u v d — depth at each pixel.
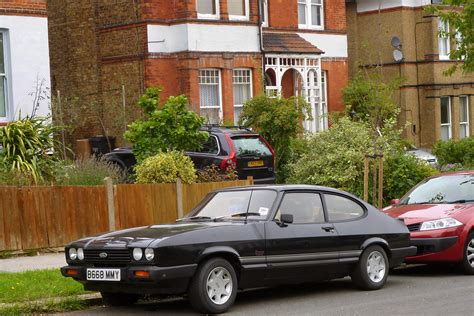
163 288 12.16
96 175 20.45
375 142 21.83
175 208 20.05
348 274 14.37
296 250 13.43
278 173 27.34
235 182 21.22
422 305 12.91
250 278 12.93
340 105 38.44
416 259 16.22
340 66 38.72
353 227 14.29
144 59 31.88
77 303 13.18
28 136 20.36
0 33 25.06
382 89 37.09
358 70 41.22
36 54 25.50
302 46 36.03
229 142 23.80
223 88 32.97
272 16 35.97
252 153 24.41
